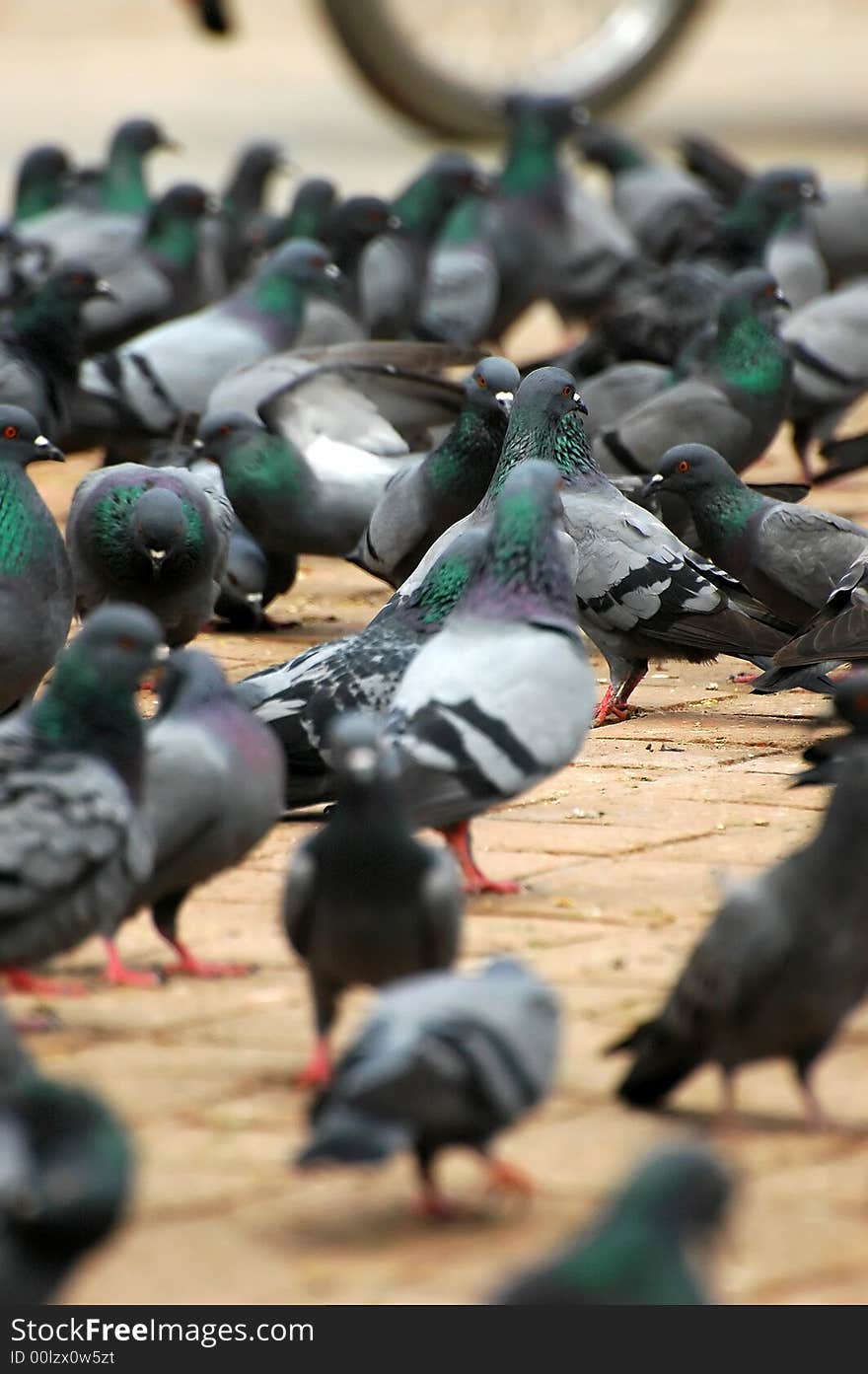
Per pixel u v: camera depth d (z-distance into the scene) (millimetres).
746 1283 6742
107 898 8734
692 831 12000
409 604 12227
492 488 14250
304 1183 7504
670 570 14633
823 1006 7695
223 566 15648
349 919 8117
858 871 7578
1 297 24250
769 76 56156
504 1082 6664
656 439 18281
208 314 20906
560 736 10297
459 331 25703
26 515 13086
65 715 8992
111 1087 8352
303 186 26312
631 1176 5129
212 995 9477
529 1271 5055
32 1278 5668
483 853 11609
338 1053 8672
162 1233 7109
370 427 17156
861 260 28500
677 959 9797
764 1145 7828
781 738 14258
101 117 47500
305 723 11617
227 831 9453
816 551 15273
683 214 29328
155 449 20109
